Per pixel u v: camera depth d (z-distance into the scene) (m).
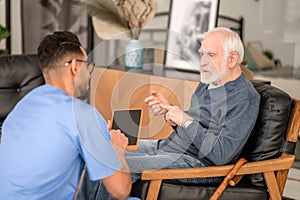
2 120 2.62
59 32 1.58
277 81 4.34
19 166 1.42
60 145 1.40
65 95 1.49
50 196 1.44
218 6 3.85
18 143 1.43
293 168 3.20
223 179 1.96
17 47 4.08
